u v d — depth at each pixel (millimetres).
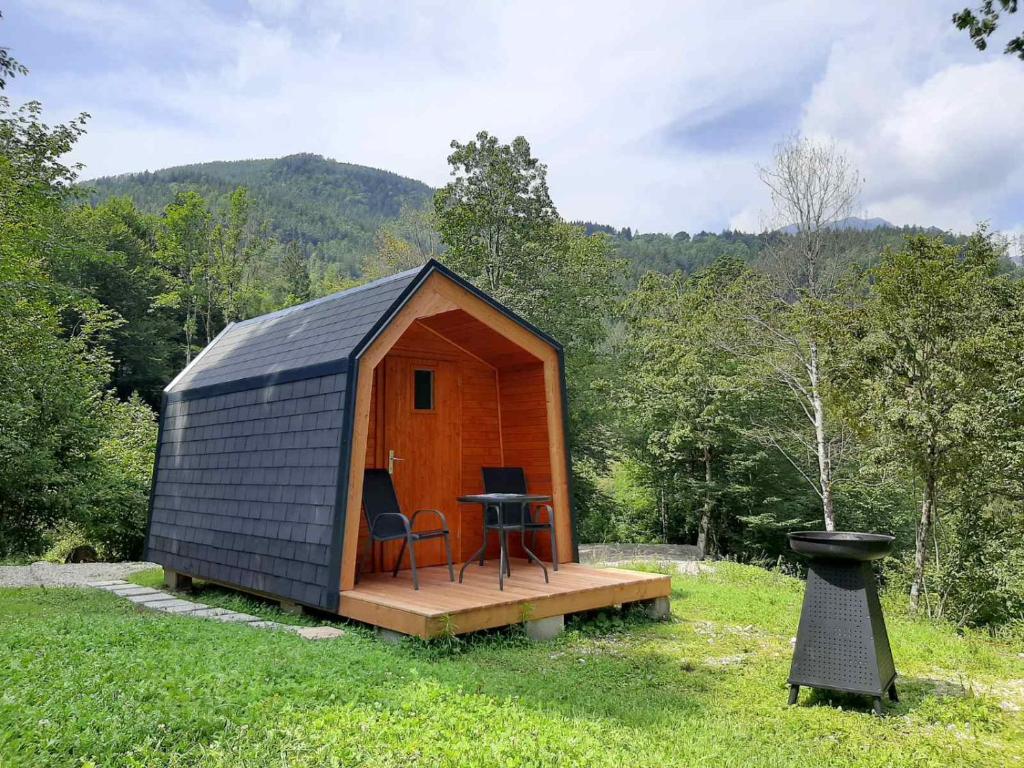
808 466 22281
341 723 3340
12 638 4695
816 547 4359
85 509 14570
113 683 3551
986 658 5844
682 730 3846
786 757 3518
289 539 6918
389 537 6668
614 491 31328
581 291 26734
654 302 25062
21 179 14391
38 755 2682
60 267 26906
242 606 7520
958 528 12055
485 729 3469
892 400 11742
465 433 9023
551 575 7523
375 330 6816
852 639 4332
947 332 11523
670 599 7941
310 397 7055
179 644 4781
